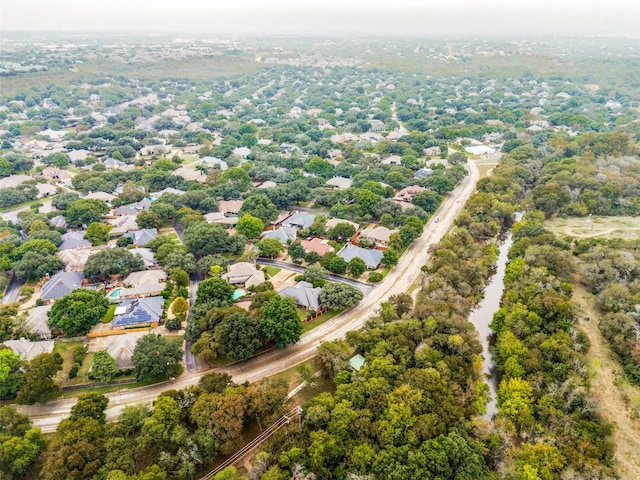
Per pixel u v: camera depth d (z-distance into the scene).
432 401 89.19
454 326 110.19
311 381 101.31
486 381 109.81
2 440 79.56
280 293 133.62
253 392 90.00
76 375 104.44
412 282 147.00
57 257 149.25
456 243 159.75
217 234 157.88
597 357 110.88
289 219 189.75
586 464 79.56
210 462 83.31
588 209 194.12
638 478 82.56
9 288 141.25
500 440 87.12
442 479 76.88
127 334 113.94
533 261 143.88
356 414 85.88
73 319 113.12
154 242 159.88
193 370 108.19
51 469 73.44
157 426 81.38
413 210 190.12
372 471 78.56
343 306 127.94
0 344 108.25
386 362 98.69
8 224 174.88
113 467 75.25
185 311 125.19
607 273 135.12
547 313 118.38
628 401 99.69
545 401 93.88
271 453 81.12
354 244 171.75
